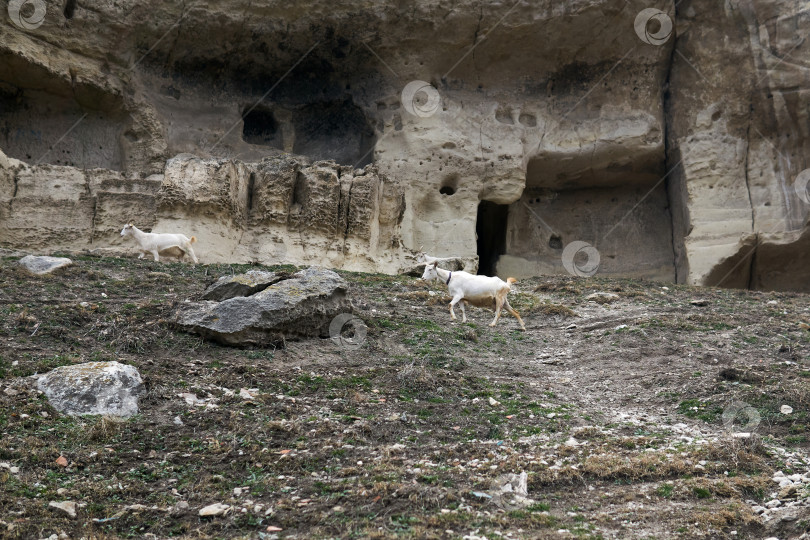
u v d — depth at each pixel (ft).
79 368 28.19
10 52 63.05
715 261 71.15
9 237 58.34
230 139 74.90
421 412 29.22
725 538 20.51
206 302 36.94
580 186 81.82
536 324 45.06
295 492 22.52
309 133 79.25
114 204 60.13
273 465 24.03
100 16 67.82
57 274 43.75
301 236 61.98
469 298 41.42
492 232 83.05
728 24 73.46
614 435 27.78
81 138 69.36
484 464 24.56
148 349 32.76
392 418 28.14
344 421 27.66
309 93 77.87
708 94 75.20
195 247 57.52
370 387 31.22
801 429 28.19
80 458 23.66
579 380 34.94
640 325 43.24
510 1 72.64
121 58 69.77
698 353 37.88
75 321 34.73
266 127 79.10
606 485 23.73
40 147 67.77
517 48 75.46
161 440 25.30
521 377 34.86
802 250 70.18
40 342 32.04
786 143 72.18
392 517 21.07
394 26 73.67
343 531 20.31
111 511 21.13
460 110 75.82
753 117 73.51
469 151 74.69
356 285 50.60
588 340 41.29
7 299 37.24
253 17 71.97
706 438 27.68
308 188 62.90
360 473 23.61
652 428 28.71
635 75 76.59
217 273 49.01
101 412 26.73
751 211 72.02
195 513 21.31
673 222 78.89
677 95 76.95
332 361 33.83
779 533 20.92
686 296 55.47
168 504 21.70
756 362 36.63
